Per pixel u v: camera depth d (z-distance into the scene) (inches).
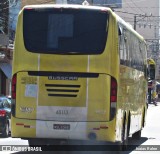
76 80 1118.4
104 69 1117.7
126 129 1349.7
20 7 3383.4
